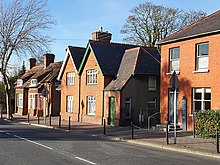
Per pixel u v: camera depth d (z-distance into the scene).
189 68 24.52
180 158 13.64
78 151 14.85
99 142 19.03
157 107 32.12
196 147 16.39
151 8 47.44
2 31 39.91
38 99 47.34
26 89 51.41
